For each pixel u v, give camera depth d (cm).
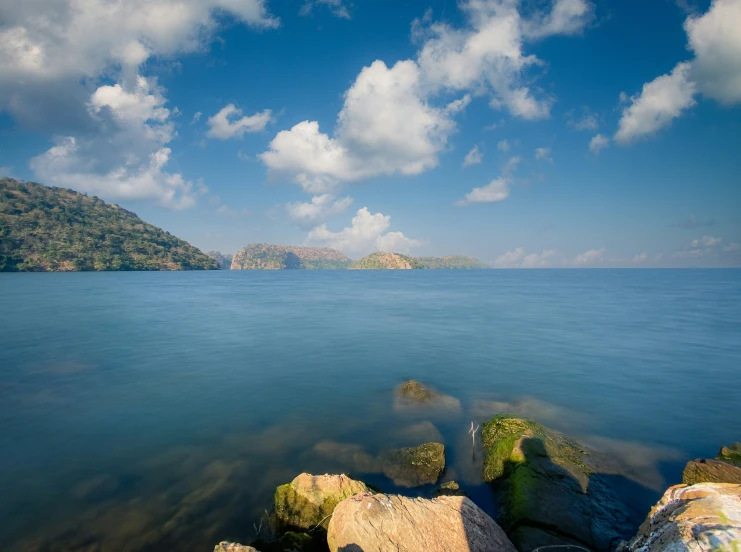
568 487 942
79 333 3309
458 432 1373
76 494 988
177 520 880
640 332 3528
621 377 2133
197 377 2088
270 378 2083
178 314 4569
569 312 4966
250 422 1484
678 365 2394
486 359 2531
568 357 2594
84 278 13125
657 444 1309
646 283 12775
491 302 6319
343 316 4547
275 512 884
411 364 2398
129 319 4128
